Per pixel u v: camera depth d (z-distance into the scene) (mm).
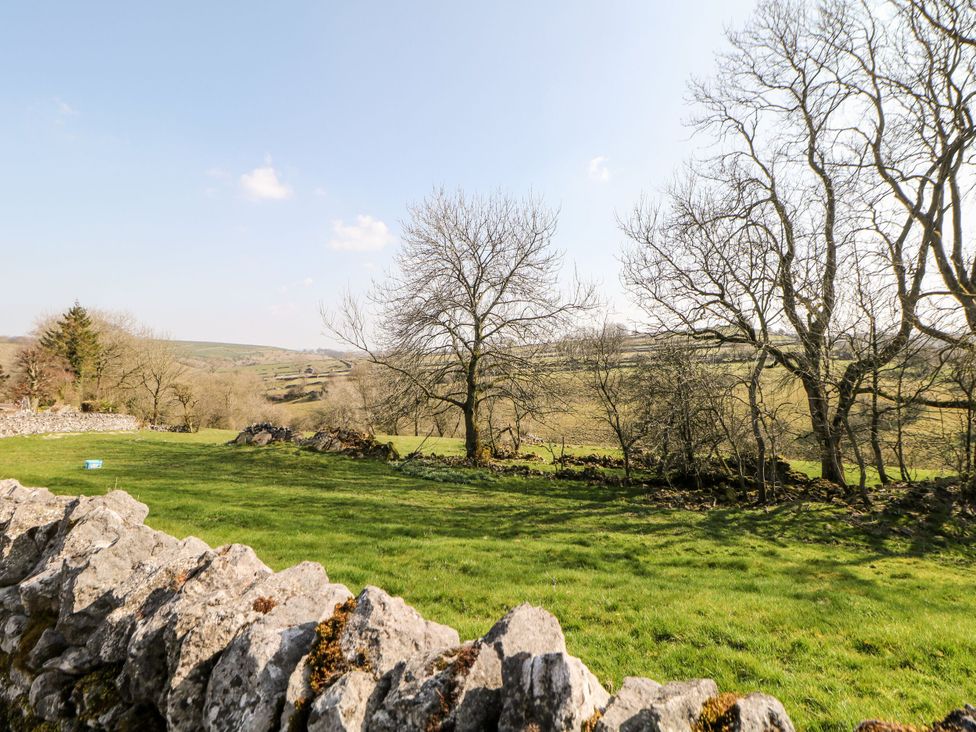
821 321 18672
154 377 63031
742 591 9508
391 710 2412
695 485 22672
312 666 2768
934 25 19062
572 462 28891
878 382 17734
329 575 8805
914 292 18766
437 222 28641
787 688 5516
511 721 2275
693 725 2143
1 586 4773
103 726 3148
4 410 42844
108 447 29250
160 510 13641
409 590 8320
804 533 15227
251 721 2633
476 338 29156
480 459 27469
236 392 69312
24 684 3752
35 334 64125
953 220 20578
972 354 15195
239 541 11023
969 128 19031
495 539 13219
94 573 3947
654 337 22422
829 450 20906
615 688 5477
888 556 13148
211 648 3039
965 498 17859
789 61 22281
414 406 28391
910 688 5625
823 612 8164
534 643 2723
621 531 14805
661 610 7809
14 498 6086
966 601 9633
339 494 18469
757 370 19234
